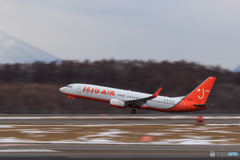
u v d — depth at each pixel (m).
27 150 82.25
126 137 108.56
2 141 98.19
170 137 109.69
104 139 103.50
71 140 100.94
